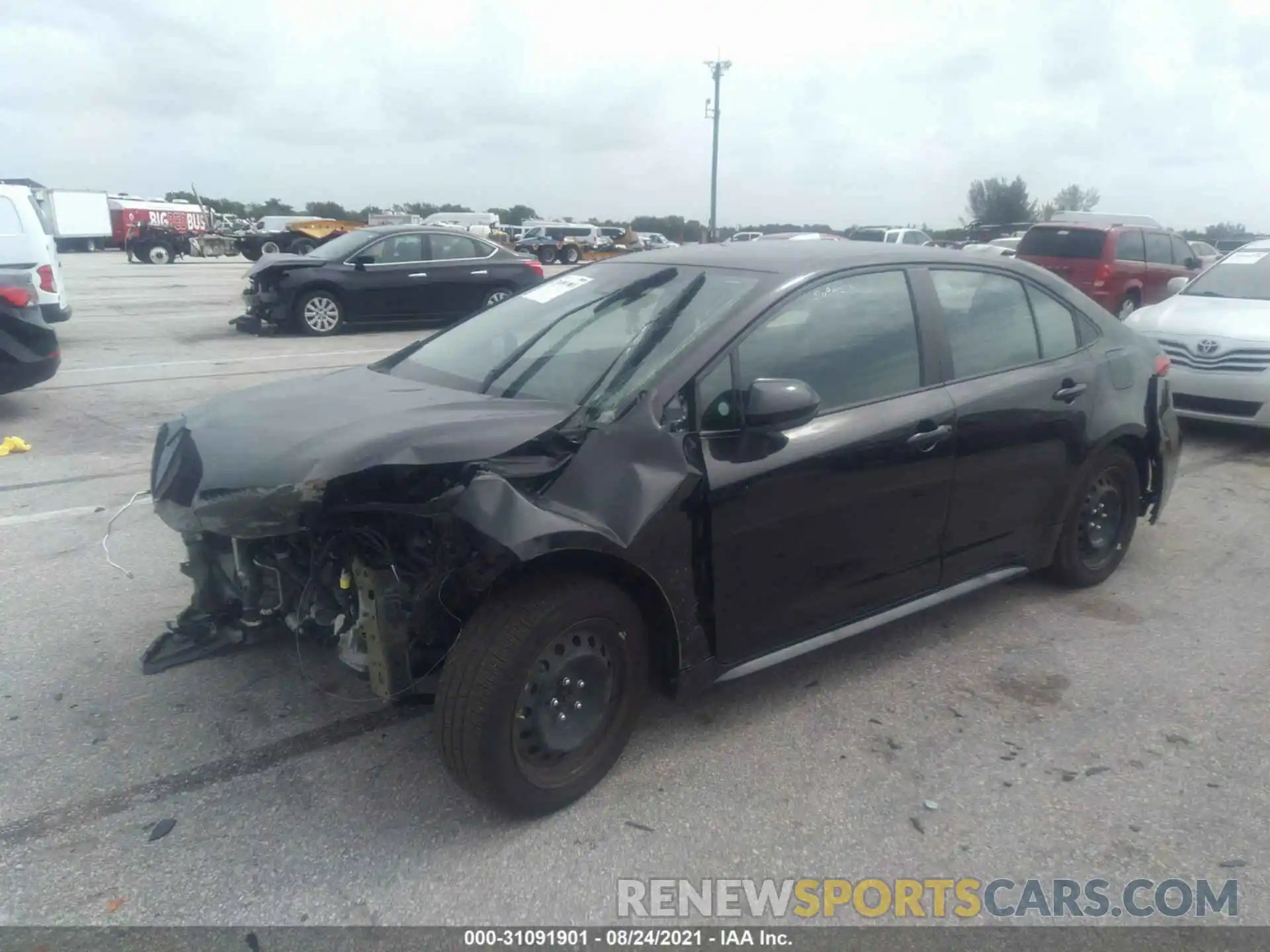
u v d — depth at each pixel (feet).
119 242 161.58
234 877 9.29
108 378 34.30
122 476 22.04
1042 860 9.69
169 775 10.81
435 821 10.13
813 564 11.64
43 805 10.27
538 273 52.47
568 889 9.23
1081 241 50.96
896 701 12.61
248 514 9.55
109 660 13.33
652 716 12.16
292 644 13.66
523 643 9.42
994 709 12.44
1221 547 18.34
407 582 9.70
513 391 11.61
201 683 12.76
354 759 11.18
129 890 9.08
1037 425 13.85
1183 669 13.55
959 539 13.35
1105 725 12.10
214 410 11.82
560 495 9.75
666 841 9.90
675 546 10.28
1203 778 11.03
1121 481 15.96
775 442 10.93
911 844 9.91
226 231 157.79
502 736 9.50
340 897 9.05
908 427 12.15
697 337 10.98
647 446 10.23
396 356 14.23
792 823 10.19
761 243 13.75
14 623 14.39
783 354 11.40
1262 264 28.30
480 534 9.02
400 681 9.68
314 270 46.85
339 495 9.61
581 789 10.38
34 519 18.97
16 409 29.01
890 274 12.80
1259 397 24.58
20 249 30.37
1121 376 15.38
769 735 11.76
